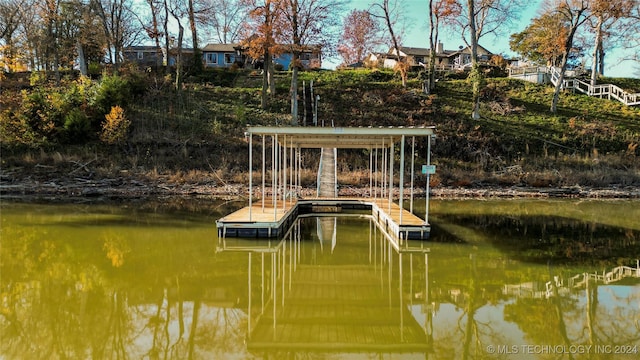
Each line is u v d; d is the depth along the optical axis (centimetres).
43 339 556
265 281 812
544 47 3541
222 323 616
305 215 1694
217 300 710
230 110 2817
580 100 3181
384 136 1404
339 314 655
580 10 2867
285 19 2678
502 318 642
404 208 1714
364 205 1806
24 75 3162
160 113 2703
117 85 2652
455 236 1212
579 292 748
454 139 2630
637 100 3119
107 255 964
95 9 2983
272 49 2694
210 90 3041
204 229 1260
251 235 1165
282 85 3212
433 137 1155
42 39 3077
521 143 2638
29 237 1118
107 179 2178
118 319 623
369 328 604
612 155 2556
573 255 1003
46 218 1388
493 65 4006
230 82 3291
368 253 1050
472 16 2816
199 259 955
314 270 900
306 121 2745
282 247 1105
